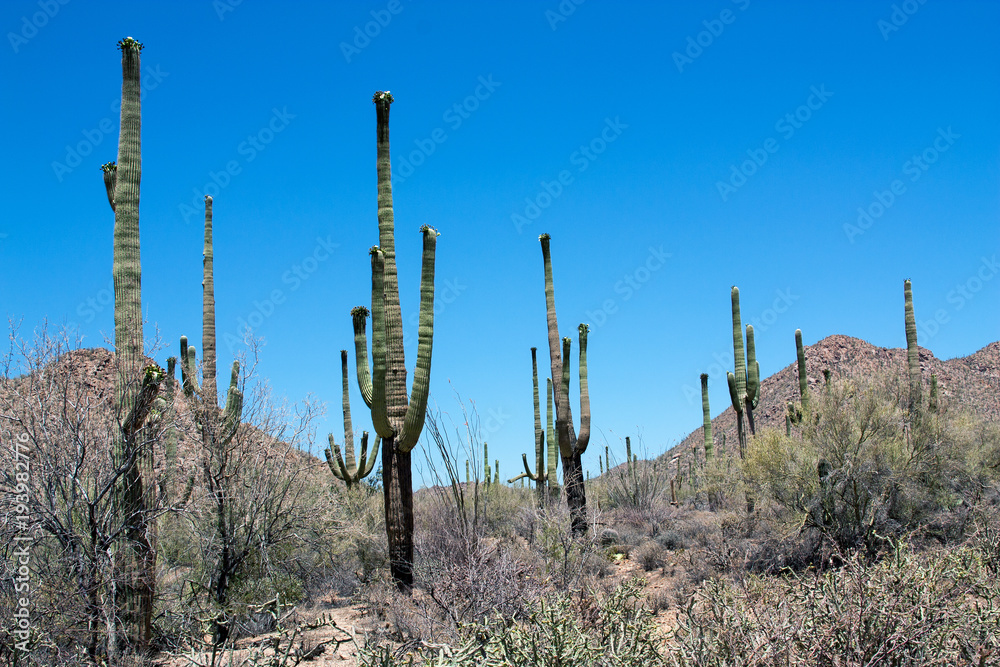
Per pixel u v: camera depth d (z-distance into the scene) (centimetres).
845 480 1190
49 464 775
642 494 2030
